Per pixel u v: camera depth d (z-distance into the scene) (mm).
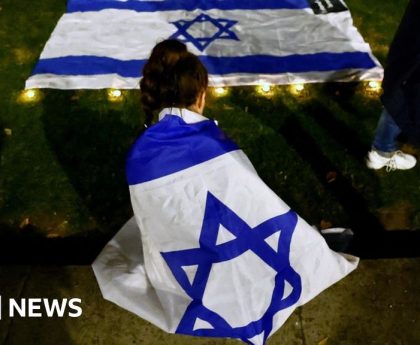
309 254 2051
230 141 1871
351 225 2725
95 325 2227
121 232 2465
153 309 2088
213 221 1840
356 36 3953
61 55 3746
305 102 3438
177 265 1961
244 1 4305
